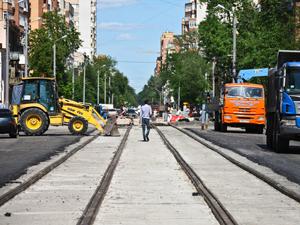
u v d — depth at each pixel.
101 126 45.97
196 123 77.69
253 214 13.27
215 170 22.08
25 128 43.50
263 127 51.81
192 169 21.75
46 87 44.53
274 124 30.86
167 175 20.47
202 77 118.44
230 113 50.31
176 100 136.25
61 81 91.56
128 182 18.56
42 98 44.44
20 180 18.55
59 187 17.42
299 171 21.67
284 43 65.69
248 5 80.31
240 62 72.19
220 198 15.53
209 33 79.62
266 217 12.91
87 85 138.88
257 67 70.06
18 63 88.62
